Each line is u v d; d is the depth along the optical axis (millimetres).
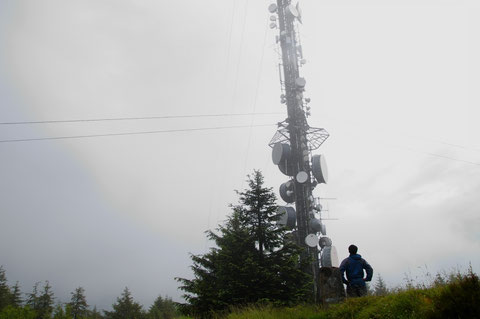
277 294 18828
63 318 55969
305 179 30922
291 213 30125
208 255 22500
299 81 35094
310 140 34375
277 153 33625
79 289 70562
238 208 21984
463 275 7887
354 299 10336
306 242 27906
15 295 70500
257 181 22422
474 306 7043
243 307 16344
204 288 20391
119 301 58094
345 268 11727
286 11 38812
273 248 20938
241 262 19828
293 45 37562
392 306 8797
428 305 7977
